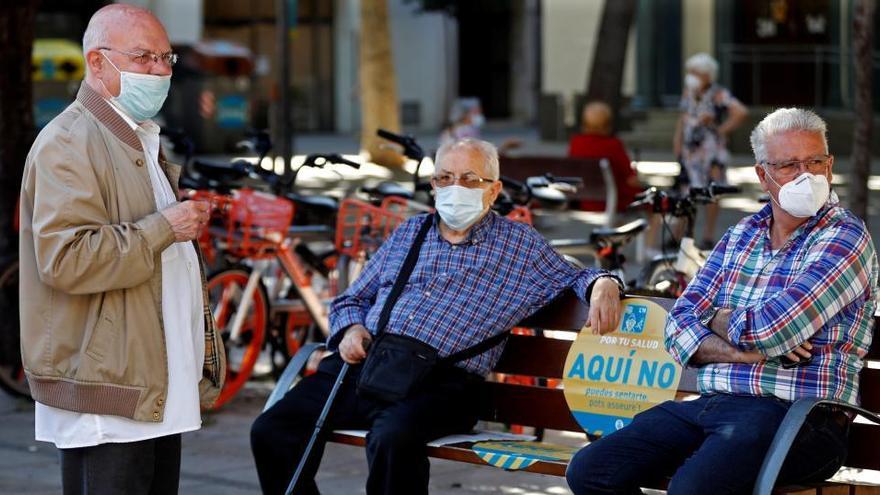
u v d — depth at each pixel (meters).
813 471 7.18
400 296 8.69
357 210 12.73
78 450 7.07
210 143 40.16
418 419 8.15
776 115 7.48
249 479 10.25
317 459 8.44
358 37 53.66
